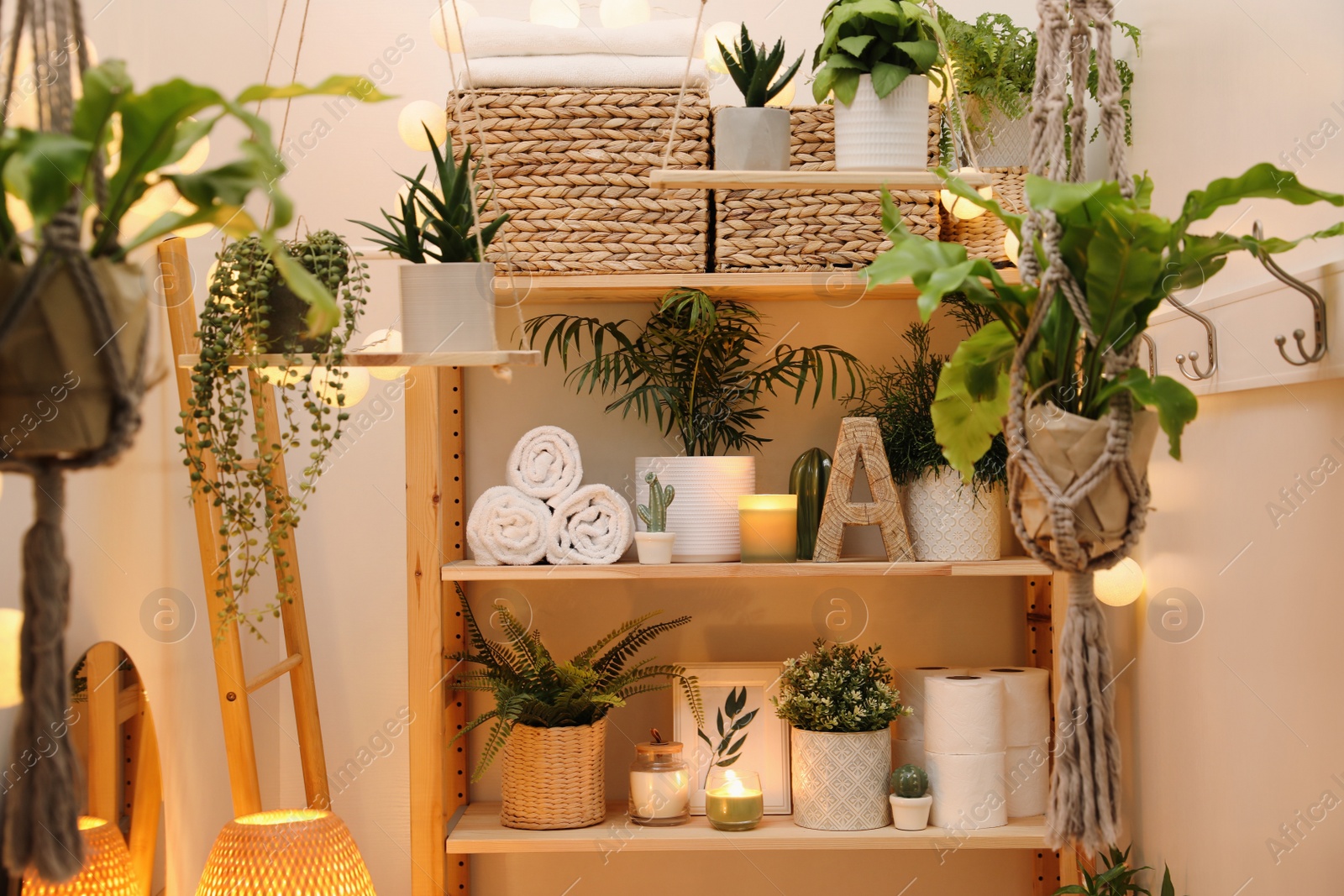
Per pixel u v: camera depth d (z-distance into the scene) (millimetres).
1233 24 1349
